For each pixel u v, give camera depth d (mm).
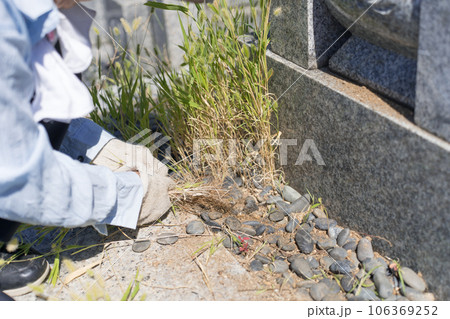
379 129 1656
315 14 1904
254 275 1830
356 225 1914
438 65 1414
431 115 1479
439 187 1480
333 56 1932
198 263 1860
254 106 2236
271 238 1984
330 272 1815
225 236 1995
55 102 1515
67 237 2068
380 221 1777
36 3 1399
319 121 1949
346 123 1801
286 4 2006
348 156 1841
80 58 1617
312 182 2104
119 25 3342
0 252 1836
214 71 2143
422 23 1425
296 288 1768
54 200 1493
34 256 1852
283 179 2303
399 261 1738
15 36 1312
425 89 1477
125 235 2010
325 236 1968
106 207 1646
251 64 2129
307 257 1891
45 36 1504
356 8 1636
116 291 1786
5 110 1325
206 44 2146
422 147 1505
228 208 2125
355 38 1854
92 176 1606
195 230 2018
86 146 1979
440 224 1515
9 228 1581
